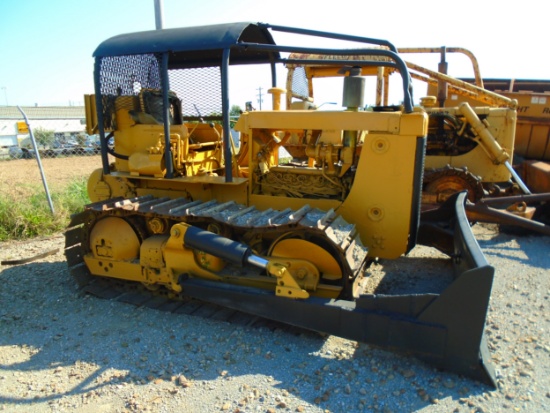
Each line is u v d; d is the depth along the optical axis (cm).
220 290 330
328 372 279
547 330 330
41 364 296
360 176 331
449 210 430
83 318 359
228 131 341
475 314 250
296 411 244
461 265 310
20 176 1229
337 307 290
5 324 352
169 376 278
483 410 240
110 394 263
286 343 315
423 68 661
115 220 383
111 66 371
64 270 469
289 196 370
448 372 274
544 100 809
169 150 356
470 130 653
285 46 320
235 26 332
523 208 571
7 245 570
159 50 340
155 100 379
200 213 329
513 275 445
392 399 252
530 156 841
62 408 252
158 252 359
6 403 257
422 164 320
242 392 261
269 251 340
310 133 361
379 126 318
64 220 656
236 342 317
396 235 332
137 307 375
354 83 326
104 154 389
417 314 269
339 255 313
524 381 267
